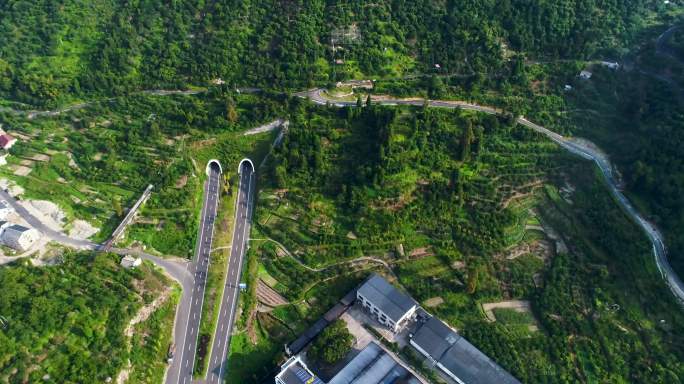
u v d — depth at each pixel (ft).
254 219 608.60
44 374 405.39
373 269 557.74
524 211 614.75
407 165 616.80
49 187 612.29
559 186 630.74
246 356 484.74
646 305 508.53
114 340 448.65
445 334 478.59
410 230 586.04
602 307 514.27
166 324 498.28
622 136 653.71
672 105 635.66
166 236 581.94
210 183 648.79
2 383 389.39
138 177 626.64
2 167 629.10
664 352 472.85
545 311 515.91
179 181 629.92
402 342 488.85
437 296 535.19
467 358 458.50
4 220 562.66
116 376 425.69
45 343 426.10
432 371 462.19
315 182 621.31
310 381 422.41
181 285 538.06
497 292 537.24
